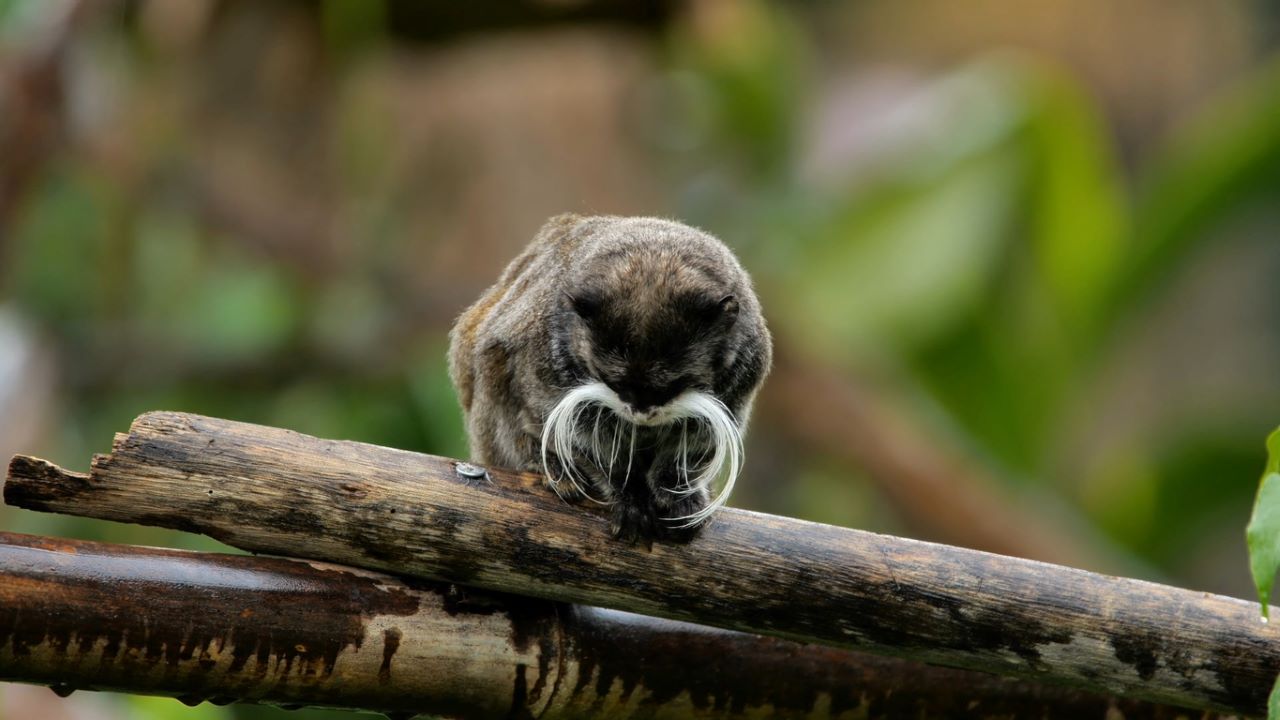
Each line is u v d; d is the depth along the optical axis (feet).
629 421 21.21
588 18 45.34
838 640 18.53
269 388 44.96
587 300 21.04
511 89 49.93
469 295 47.44
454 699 18.21
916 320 45.44
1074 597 18.30
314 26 44.11
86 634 16.34
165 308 44.98
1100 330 46.42
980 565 18.40
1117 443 61.82
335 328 45.21
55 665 16.34
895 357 46.60
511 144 49.80
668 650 18.89
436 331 46.83
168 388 43.70
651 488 18.94
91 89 39.99
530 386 21.93
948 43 73.15
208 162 44.57
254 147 45.14
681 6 45.73
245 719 33.73
